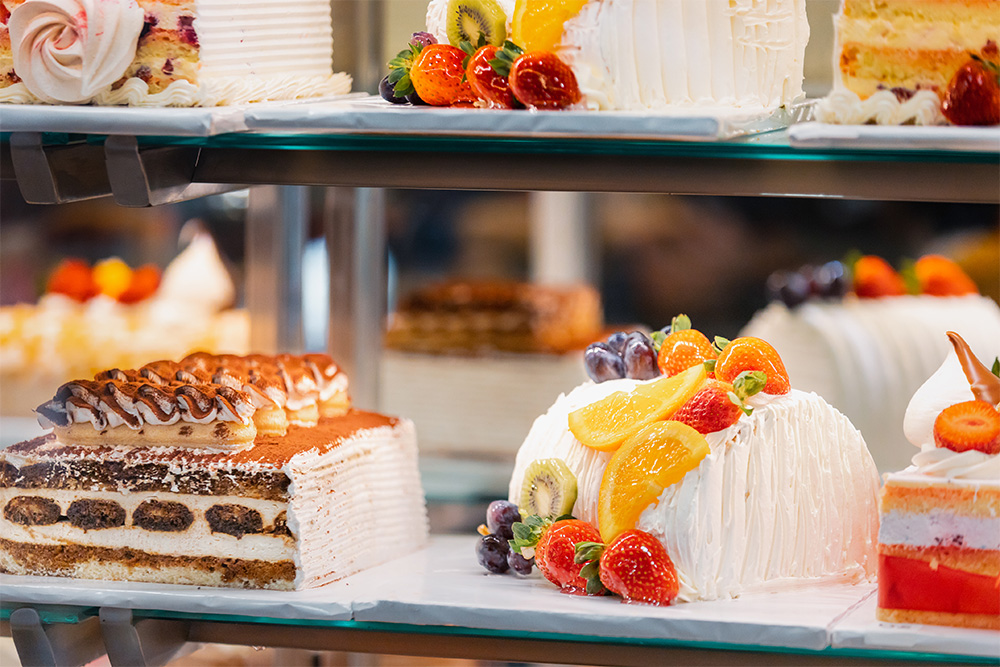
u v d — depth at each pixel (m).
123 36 1.43
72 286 2.83
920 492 1.30
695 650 1.34
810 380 2.54
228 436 1.51
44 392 2.66
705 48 1.40
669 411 1.47
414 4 1.97
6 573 1.57
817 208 3.22
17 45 1.44
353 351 2.10
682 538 1.40
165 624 1.48
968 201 1.27
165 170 1.42
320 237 2.06
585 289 3.09
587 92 1.34
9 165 1.46
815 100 1.75
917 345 2.52
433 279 3.33
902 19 1.31
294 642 1.44
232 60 1.52
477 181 1.35
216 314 2.76
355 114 1.31
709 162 1.30
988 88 1.27
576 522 1.46
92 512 1.52
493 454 2.64
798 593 1.44
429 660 2.04
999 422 1.31
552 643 1.37
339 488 1.54
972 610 1.30
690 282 3.32
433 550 1.73
